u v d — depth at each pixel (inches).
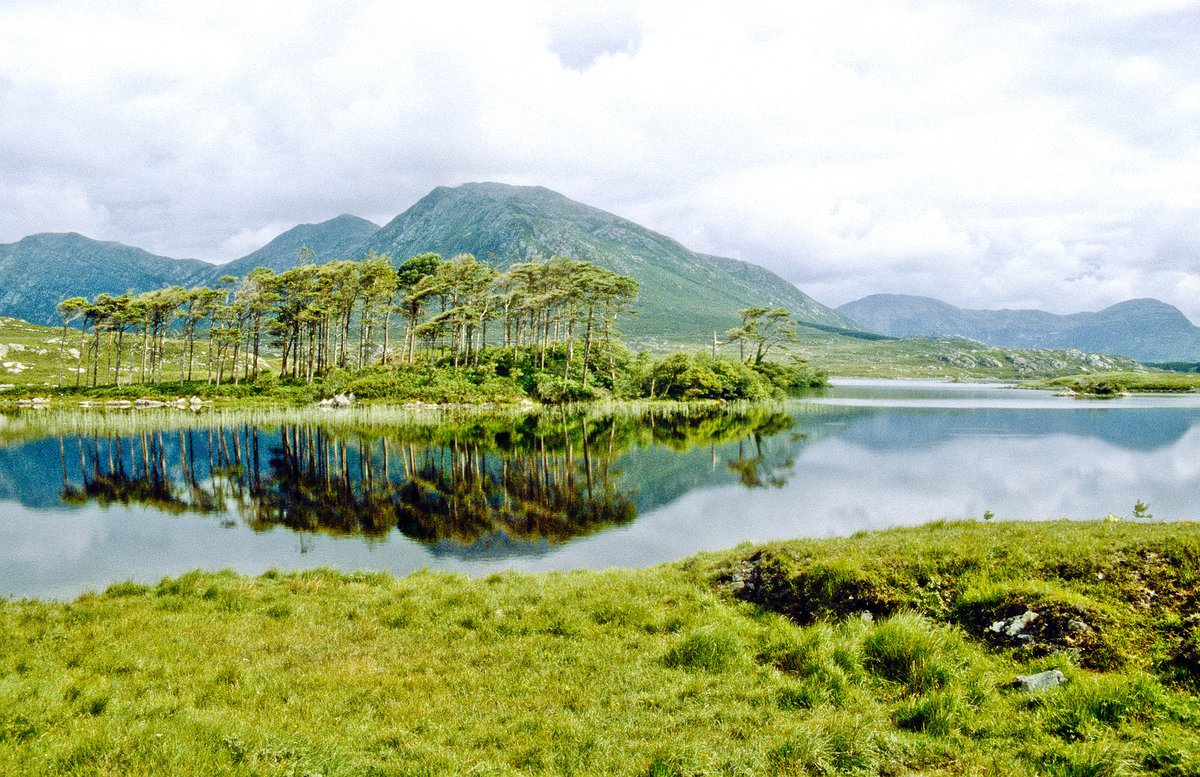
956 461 1840.6
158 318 4242.1
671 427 2679.6
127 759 277.7
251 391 3759.8
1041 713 327.6
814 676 387.5
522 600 600.4
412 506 1243.8
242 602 609.0
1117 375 7716.5
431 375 3612.2
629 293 4008.4
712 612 542.9
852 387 6771.7
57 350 5885.8
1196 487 1478.8
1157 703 324.2
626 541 995.3
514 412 3117.6
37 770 265.9
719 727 337.7
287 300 3998.5
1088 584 465.4
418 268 4222.4
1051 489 1450.5
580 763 303.9
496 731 343.3
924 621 450.0
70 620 556.4
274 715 359.3
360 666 446.6
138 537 1033.5
